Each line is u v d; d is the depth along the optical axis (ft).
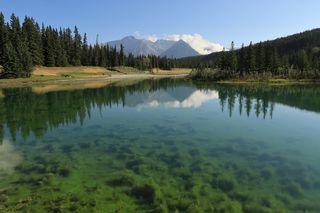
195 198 43.57
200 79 395.55
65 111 132.26
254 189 47.57
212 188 47.62
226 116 120.26
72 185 48.34
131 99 179.22
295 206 41.98
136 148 72.28
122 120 111.96
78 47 506.07
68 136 85.51
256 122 107.45
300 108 139.64
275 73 374.84
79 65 506.89
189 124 103.86
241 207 41.39
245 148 72.74
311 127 98.48
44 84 301.84
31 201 42.24
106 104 155.74
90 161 61.57
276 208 41.22
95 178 51.57
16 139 81.71
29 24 410.52
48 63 431.43
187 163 60.39
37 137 84.23
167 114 126.00
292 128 97.14
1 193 45.11
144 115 123.44
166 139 81.76
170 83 339.98
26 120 110.52
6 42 344.49
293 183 50.26
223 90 239.71
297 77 343.87
